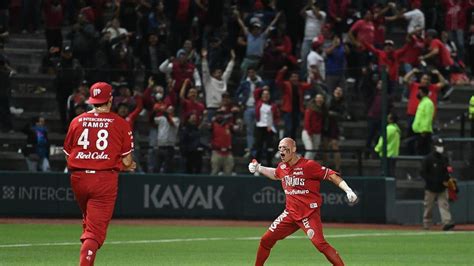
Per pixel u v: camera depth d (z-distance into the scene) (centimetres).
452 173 9519
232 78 10025
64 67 9881
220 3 11144
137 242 7275
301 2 10962
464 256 6531
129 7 10994
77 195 4434
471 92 10725
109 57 9988
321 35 10038
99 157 4400
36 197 9269
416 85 9656
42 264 5691
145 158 9444
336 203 9225
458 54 11412
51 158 9681
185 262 5919
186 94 9569
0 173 9256
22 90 10162
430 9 11444
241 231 8319
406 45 10256
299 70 10388
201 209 9325
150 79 9525
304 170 4706
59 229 8244
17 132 9962
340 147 9694
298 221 4725
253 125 9569
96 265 5697
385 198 9138
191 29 11025
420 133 9431
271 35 10631
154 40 10469
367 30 10406
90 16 10981
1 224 8656
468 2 11444
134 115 9331
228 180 9319
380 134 9444
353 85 9712
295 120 9675
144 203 9306
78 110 9462
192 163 9450
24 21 11644
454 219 9344
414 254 6638
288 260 6112
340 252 6750
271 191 9250
